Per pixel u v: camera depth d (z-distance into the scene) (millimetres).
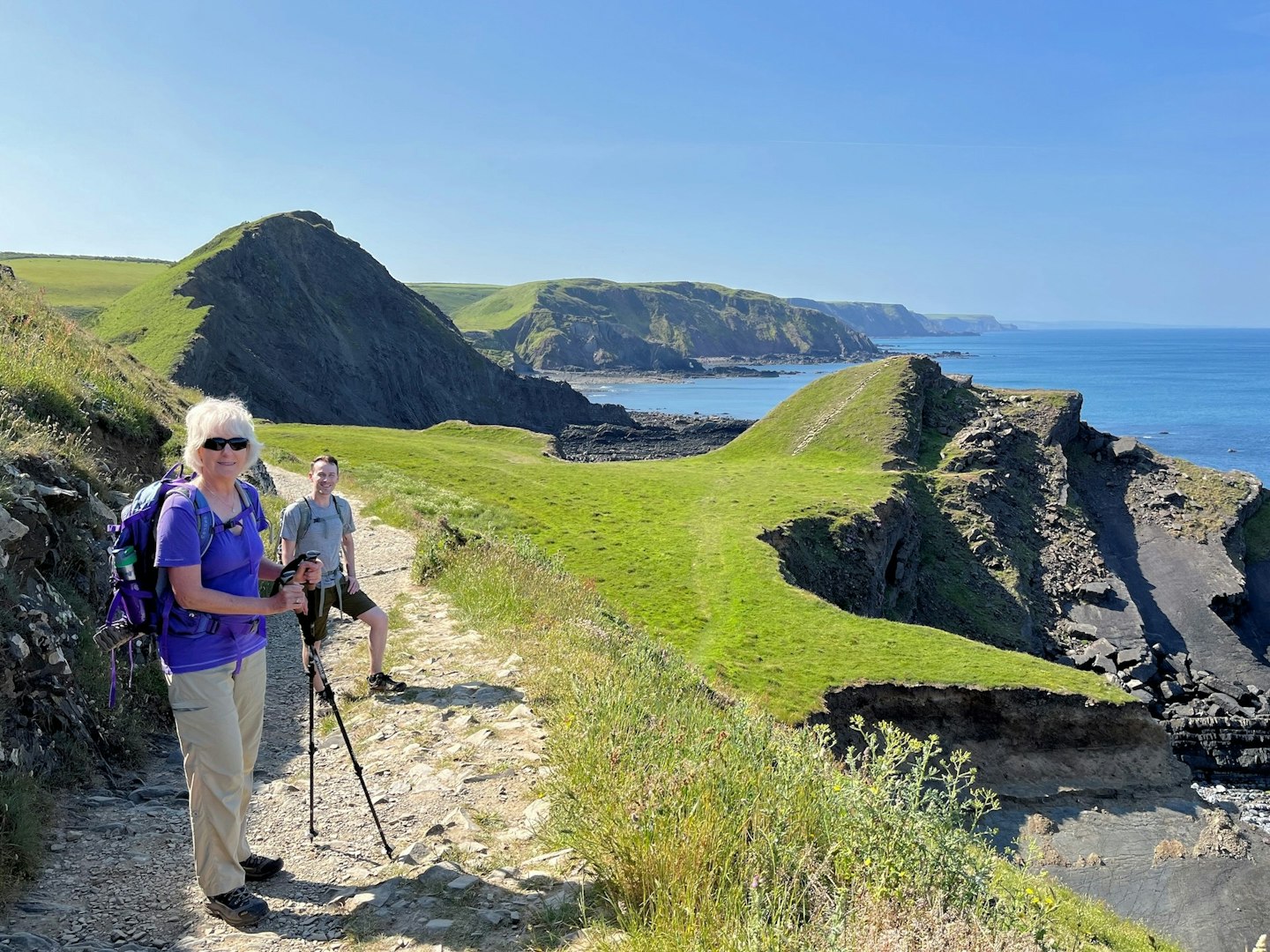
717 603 46375
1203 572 83750
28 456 9438
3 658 6660
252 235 186000
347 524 10031
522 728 9031
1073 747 39656
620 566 51281
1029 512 94062
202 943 4793
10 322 17062
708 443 186750
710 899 4863
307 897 5434
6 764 6094
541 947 4715
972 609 76062
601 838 5641
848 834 5988
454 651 12727
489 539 25531
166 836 6258
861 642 42812
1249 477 102938
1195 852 33594
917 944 4793
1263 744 52125
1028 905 6277
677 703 9438
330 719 9656
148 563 4758
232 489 5152
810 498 73125
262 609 4891
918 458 104938
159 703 9188
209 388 138875
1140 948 13516
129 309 154875
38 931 4770
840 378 131500
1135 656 65188
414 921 5043
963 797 36688
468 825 6520
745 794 6113
